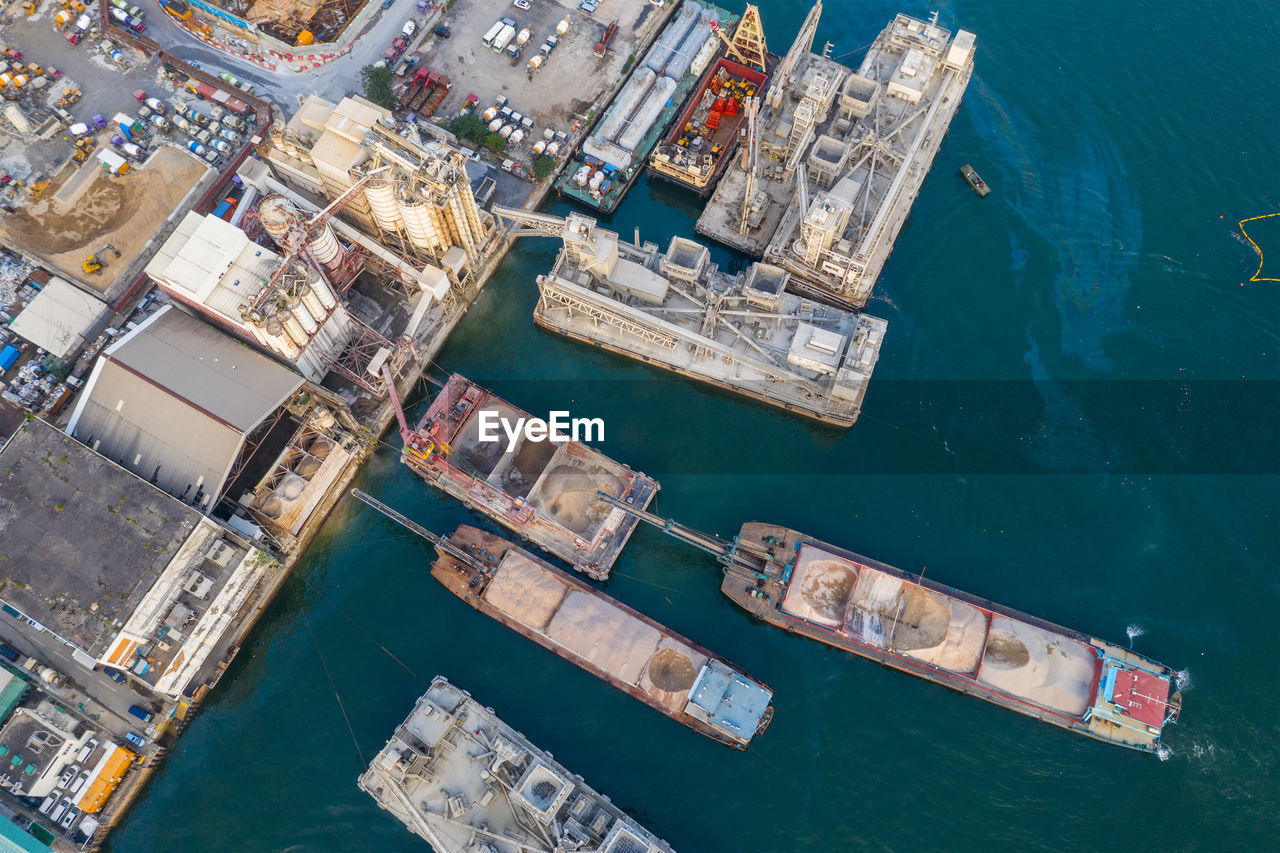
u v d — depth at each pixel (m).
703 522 154.62
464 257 162.12
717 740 140.62
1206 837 135.75
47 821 135.00
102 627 131.88
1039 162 179.38
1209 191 176.12
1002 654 143.62
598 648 142.62
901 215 171.75
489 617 148.38
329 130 156.50
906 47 178.12
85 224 169.38
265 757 141.00
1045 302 168.50
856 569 147.88
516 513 149.88
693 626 148.12
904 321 167.75
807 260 163.25
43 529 136.88
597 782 139.00
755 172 166.38
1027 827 136.62
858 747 140.75
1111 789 137.88
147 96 180.50
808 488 157.00
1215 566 150.25
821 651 146.50
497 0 193.50
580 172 176.50
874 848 136.00
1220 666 144.00
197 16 188.88
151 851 137.00
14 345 162.12
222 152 175.50
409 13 191.00
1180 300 167.88
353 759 140.38
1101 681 139.00
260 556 143.88
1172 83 185.25
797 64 181.50
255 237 161.75
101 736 139.00
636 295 161.88
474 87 184.75
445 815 132.50
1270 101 183.25
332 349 156.62
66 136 177.00
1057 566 150.62
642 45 190.88
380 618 148.62
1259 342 164.62
